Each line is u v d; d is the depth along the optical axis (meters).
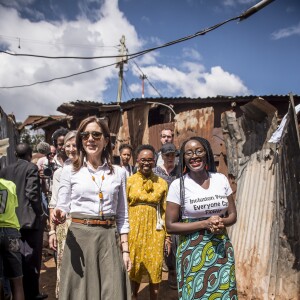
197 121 8.45
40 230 4.34
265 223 4.64
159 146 10.02
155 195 4.05
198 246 2.89
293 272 4.12
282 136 4.29
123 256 2.94
